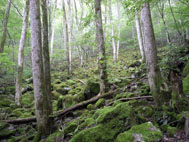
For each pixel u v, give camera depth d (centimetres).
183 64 532
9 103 722
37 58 397
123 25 1919
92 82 668
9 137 452
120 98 546
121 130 318
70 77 1142
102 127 330
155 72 390
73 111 558
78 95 669
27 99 784
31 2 399
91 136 316
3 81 1018
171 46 566
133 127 310
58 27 2234
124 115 340
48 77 455
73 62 1709
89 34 633
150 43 393
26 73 1173
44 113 409
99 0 616
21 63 729
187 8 722
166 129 312
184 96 355
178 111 340
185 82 437
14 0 1250
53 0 1828
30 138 428
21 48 730
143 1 327
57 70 1454
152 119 366
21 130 480
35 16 399
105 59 627
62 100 663
